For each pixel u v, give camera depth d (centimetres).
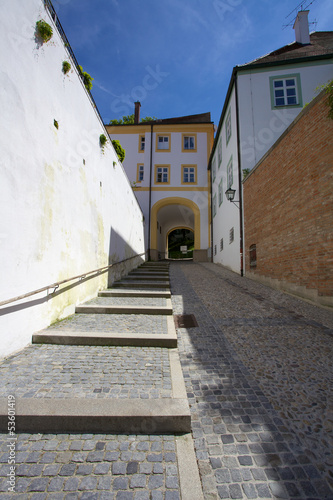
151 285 782
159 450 195
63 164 465
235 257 1155
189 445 199
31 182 364
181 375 289
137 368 305
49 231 414
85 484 166
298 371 302
